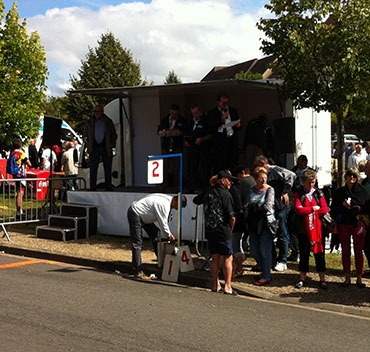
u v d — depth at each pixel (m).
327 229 7.77
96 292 7.34
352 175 7.62
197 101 14.13
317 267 7.72
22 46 19.31
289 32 11.36
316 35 11.47
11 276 8.27
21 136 19.47
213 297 7.36
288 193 8.73
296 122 12.62
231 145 11.67
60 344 5.12
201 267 8.82
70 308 6.43
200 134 11.73
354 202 7.62
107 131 13.02
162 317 6.16
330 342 5.48
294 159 12.59
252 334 5.64
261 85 11.43
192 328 5.77
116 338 5.35
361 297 7.32
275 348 5.21
